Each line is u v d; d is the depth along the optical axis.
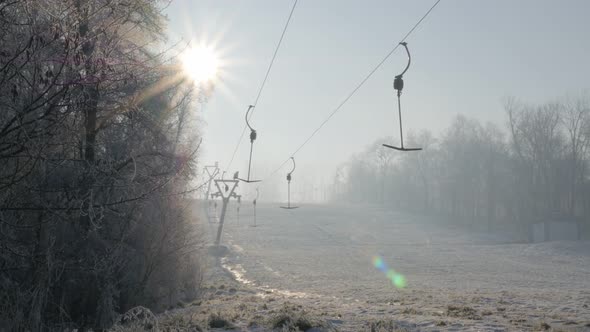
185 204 18.94
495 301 22.19
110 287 14.33
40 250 10.92
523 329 12.59
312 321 12.86
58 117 8.09
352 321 13.98
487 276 43.47
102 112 12.54
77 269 12.71
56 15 7.70
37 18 7.79
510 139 102.19
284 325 12.60
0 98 7.64
